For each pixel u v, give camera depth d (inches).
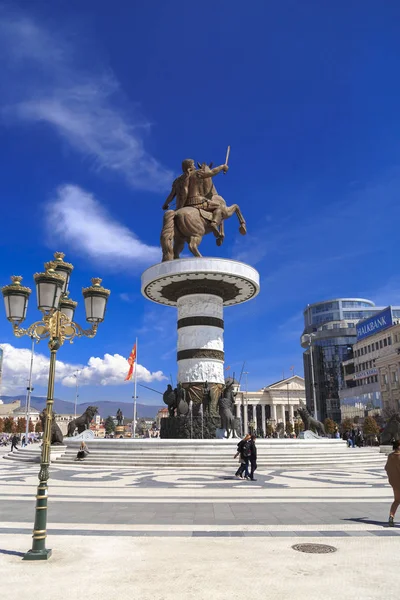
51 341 351.9
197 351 1242.6
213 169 1368.1
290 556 294.4
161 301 1455.5
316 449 1053.2
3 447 2247.8
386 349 3267.7
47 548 310.7
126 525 388.8
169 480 703.7
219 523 396.8
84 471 838.5
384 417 2807.6
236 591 233.8
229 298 1419.8
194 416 1184.8
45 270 367.2
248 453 721.6
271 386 5388.8
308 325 4906.5
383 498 537.0
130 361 2351.1
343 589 236.1
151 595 229.0
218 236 1381.6
